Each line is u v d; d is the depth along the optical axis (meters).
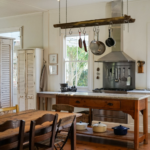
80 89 6.42
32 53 6.49
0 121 2.80
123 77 5.85
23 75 6.59
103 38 6.01
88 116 5.62
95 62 6.17
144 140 4.32
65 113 3.36
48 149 2.66
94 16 6.11
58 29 6.64
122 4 5.49
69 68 6.63
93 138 4.74
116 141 4.51
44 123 2.73
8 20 7.52
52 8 6.55
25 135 2.46
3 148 2.22
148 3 5.54
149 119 5.11
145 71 5.59
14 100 7.70
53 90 6.73
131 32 5.70
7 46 6.05
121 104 4.03
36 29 7.05
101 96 4.16
